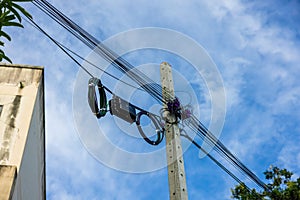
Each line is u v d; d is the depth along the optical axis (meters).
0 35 4.44
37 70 7.06
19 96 6.58
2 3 4.42
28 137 6.28
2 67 6.97
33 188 7.50
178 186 5.55
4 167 5.52
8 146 5.88
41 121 7.55
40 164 8.09
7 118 6.21
